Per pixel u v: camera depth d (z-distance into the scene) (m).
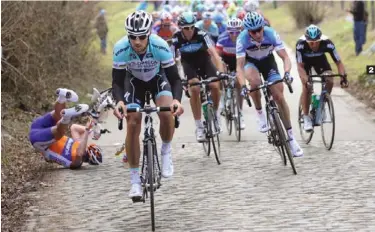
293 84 41.09
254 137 26.36
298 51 23.36
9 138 26.06
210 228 15.30
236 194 18.22
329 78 23.34
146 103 17.25
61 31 37.66
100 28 53.81
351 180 19.25
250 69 21.83
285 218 15.82
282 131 20.33
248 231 14.95
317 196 17.66
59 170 21.94
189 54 23.33
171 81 16.05
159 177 16.09
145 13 15.31
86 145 22.27
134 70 16.06
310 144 24.81
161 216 16.52
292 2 78.56
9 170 21.72
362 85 38.06
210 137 22.09
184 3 51.38
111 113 33.38
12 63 32.03
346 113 31.19
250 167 21.39
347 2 80.25
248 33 21.28
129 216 16.66
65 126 21.59
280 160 22.25
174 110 15.09
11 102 31.22
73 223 16.23
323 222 15.38
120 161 23.09
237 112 25.50
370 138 25.45
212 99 23.25
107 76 46.25
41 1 34.53
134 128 15.55
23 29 31.41
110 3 61.50
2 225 16.14
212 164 22.06
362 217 15.69
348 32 61.22
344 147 23.94
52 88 35.88
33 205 17.89
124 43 15.73
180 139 26.55
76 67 40.59
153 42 15.73
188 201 17.75
